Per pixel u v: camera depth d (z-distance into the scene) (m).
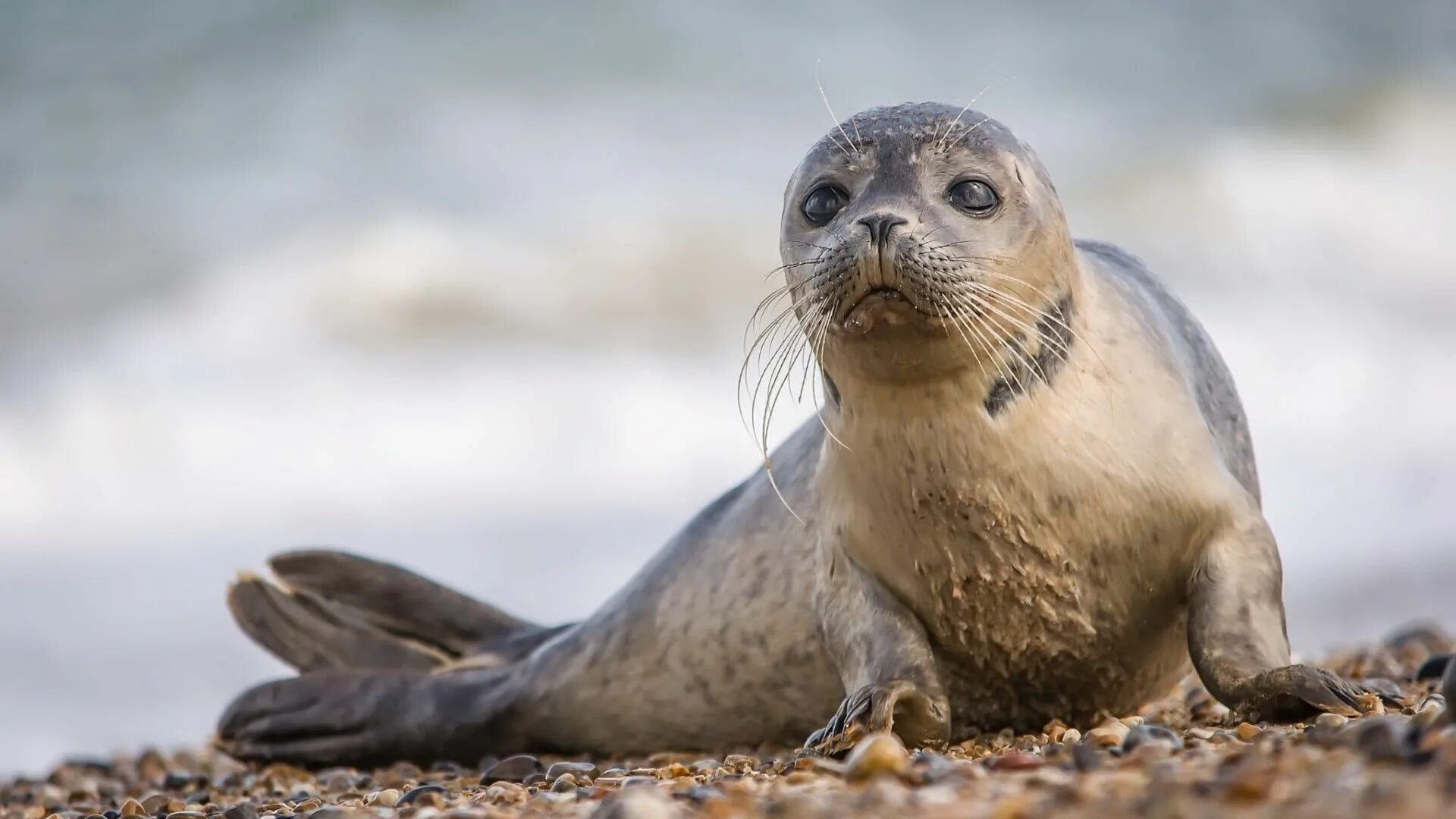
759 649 21.38
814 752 17.17
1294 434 47.94
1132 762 13.84
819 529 19.33
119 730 34.09
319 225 65.94
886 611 18.36
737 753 22.02
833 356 17.34
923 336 16.50
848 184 17.33
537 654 23.59
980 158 17.11
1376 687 19.83
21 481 50.69
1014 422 17.30
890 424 17.45
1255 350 53.75
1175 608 18.55
